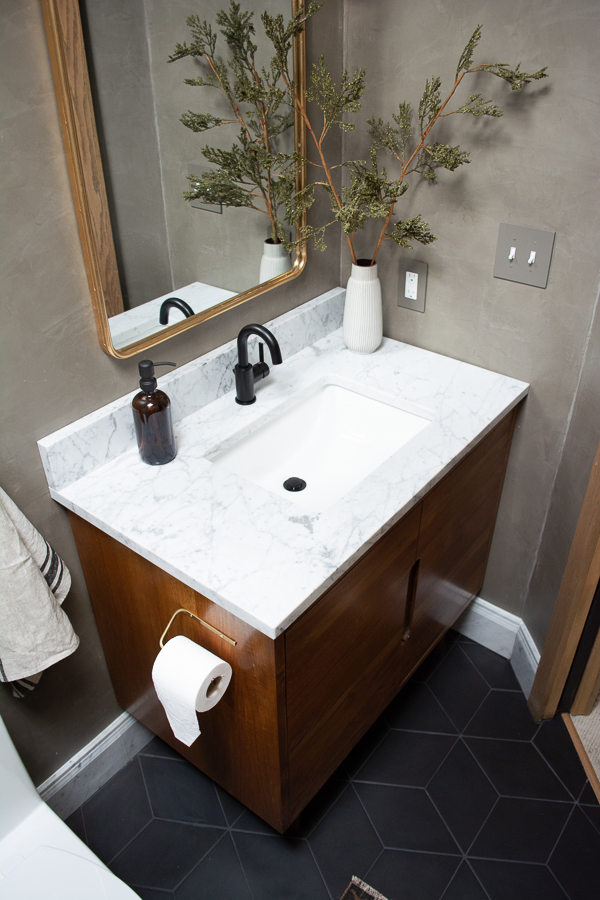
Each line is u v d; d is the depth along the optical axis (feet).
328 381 5.58
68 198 3.81
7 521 3.93
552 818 5.38
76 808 5.56
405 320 5.94
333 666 4.36
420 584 5.18
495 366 5.58
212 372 5.08
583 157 4.44
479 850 5.18
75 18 3.43
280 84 4.77
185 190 4.37
